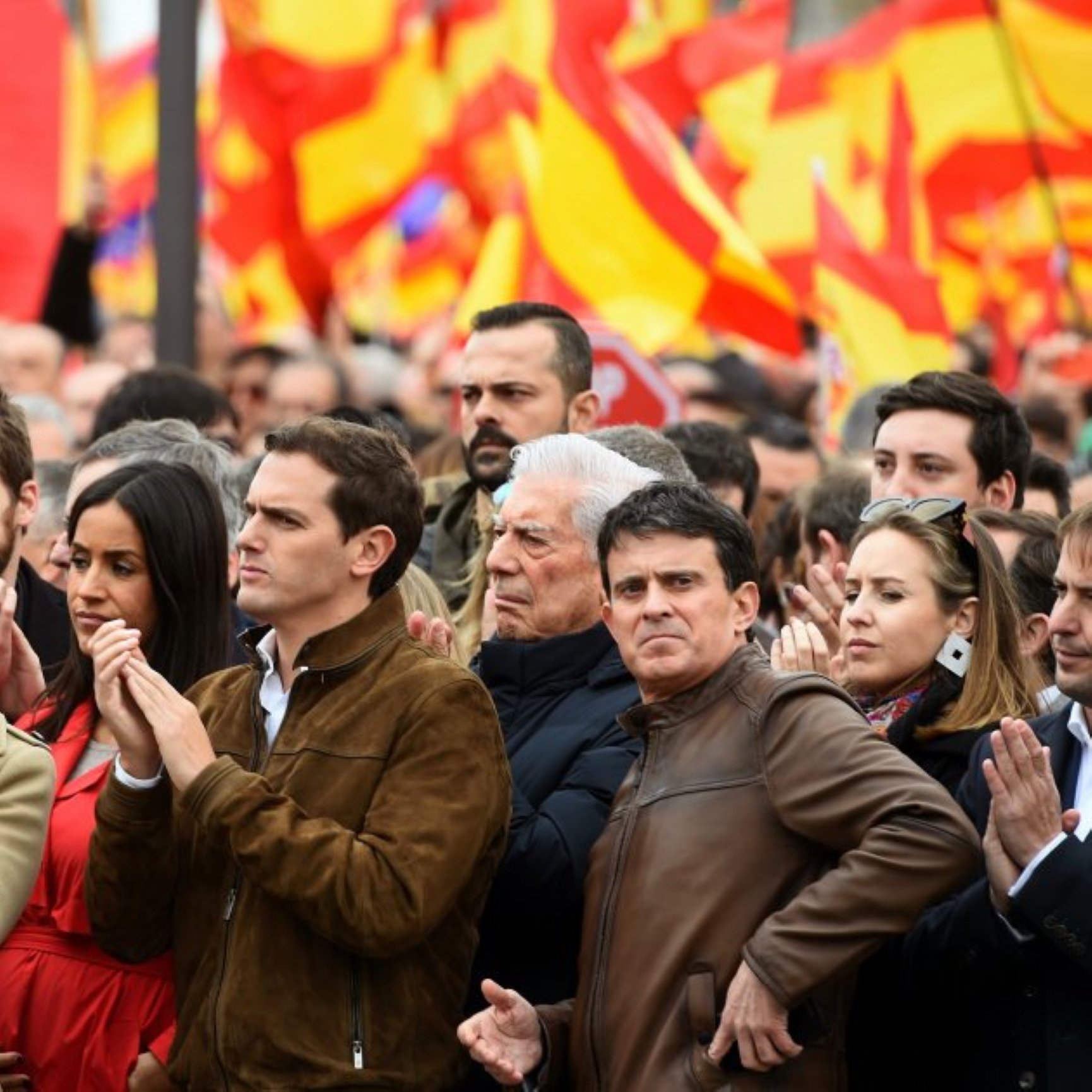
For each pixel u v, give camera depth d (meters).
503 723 18.36
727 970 15.19
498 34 47.12
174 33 30.31
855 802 15.03
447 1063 16.28
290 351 38.84
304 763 16.22
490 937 17.61
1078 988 15.76
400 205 44.34
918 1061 16.91
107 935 16.78
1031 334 43.00
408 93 42.81
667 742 16.00
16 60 35.66
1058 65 40.72
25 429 19.08
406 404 43.94
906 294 31.88
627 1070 15.27
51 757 17.50
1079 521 16.05
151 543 18.22
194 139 30.55
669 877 15.43
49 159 35.75
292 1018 15.80
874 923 14.70
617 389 28.31
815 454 30.89
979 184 41.47
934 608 17.72
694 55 40.69
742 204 40.53
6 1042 17.59
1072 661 16.03
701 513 16.14
